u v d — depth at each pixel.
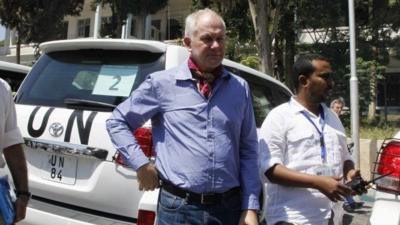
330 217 3.02
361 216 6.47
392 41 18.50
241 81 2.81
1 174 2.81
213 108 2.65
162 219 2.67
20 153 3.00
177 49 3.80
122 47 3.98
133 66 3.88
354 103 10.33
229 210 2.68
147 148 3.34
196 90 2.65
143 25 23.20
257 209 2.72
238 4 18.56
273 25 15.51
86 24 32.62
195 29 2.64
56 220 3.61
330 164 2.96
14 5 21.28
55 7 21.61
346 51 17.98
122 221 3.50
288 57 19.61
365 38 18.33
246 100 2.80
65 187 3.74
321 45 18.53
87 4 31.59
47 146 3.80
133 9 22.38
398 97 23.11
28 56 31.56
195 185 2.58
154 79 2.70
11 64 6.69
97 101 3.81
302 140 2.96
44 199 3.88
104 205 3.57
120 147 2.66
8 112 2.92
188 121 2.62
